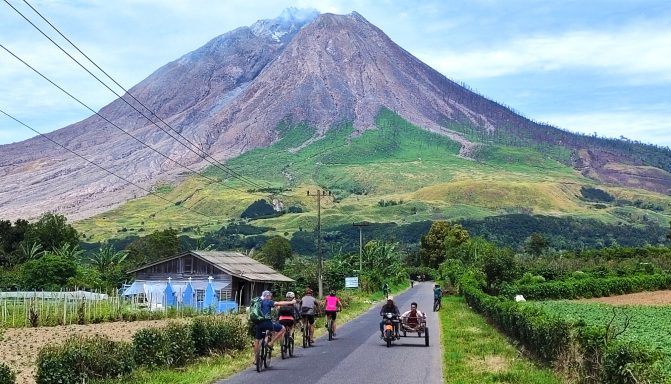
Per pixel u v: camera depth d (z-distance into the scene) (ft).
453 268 324.39
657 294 225.15
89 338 64.64
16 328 141.59
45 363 57.06
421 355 84.28
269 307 70.38
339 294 215.10
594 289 220.23
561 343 63.87
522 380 61.16
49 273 268.82
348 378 64.18
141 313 172.45
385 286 273.75
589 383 55.47
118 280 289.12
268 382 61.41
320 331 120.47
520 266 260.21
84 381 57.77
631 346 49.16
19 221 400.88
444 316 161.68
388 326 95.35
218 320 84.74
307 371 69.15
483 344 94.68
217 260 257.96
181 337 72.59
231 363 73.87
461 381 61.21
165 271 258.37
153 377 62.64
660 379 45.01
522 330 86.38
